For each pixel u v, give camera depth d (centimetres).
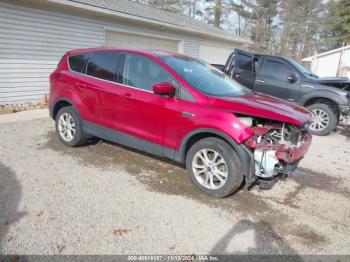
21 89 823
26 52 810
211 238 284
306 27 3444
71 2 827
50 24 848
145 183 389
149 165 448
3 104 791
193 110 355
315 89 713
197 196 362
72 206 323
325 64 2561
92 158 463
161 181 397
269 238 289
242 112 334
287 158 337
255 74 796
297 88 738
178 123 367
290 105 393
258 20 3434
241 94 407
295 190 402
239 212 333
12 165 418
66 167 424
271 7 3369
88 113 461
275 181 371
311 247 280
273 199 370
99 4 952
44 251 253
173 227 297
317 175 464
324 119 721
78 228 286
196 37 1480
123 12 996
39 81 862
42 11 822
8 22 754
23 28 788
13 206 315
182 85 371
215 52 1697
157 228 294
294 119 327
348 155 576
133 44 1148
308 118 361
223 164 347
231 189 345
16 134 564
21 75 814
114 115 430
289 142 341
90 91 452
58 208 317
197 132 354
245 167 334
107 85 434
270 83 773
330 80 731
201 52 1562
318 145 639
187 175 420
